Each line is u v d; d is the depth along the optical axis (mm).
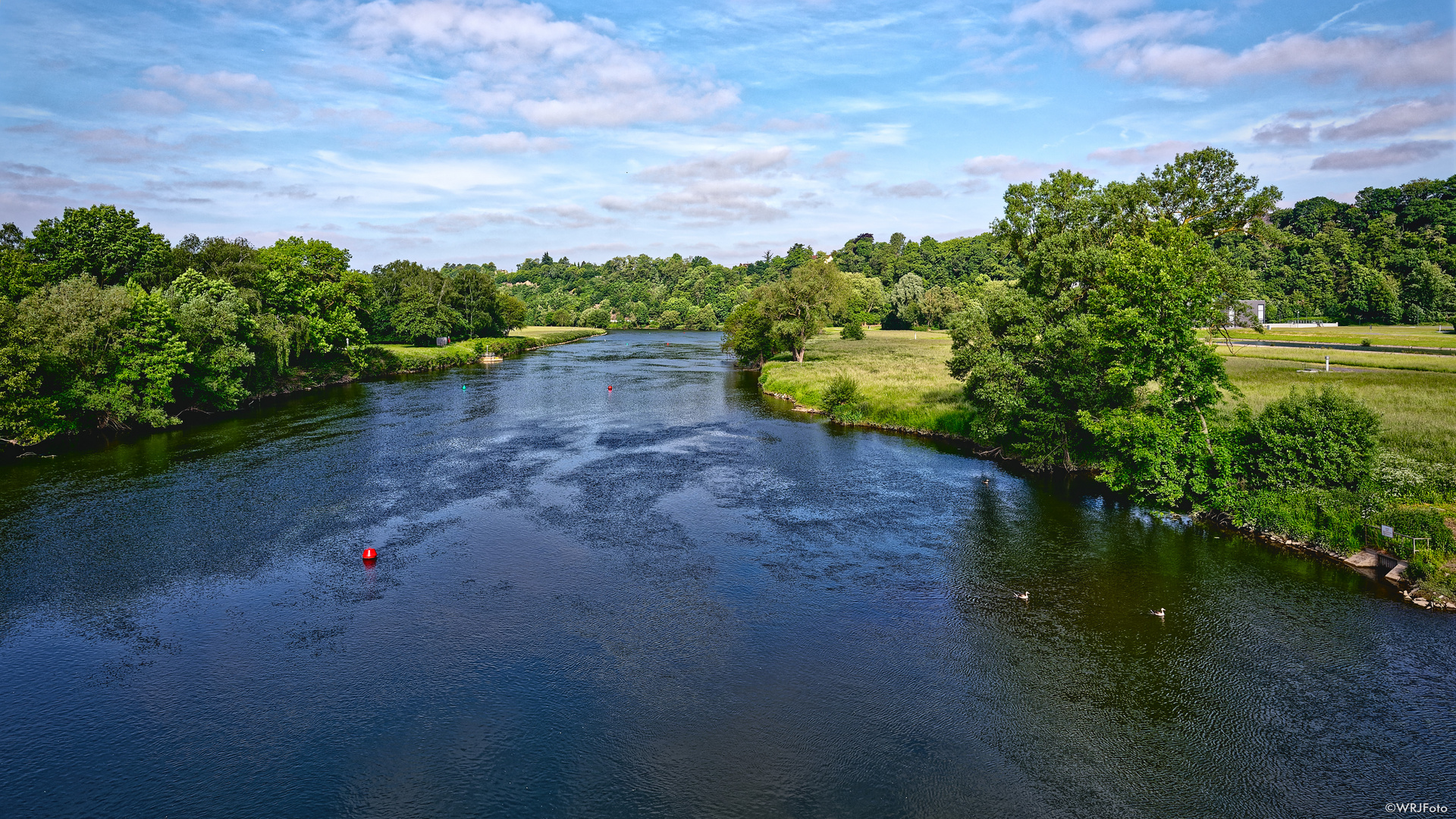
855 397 62906
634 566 28469
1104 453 40531
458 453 46719
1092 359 40281
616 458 45938
